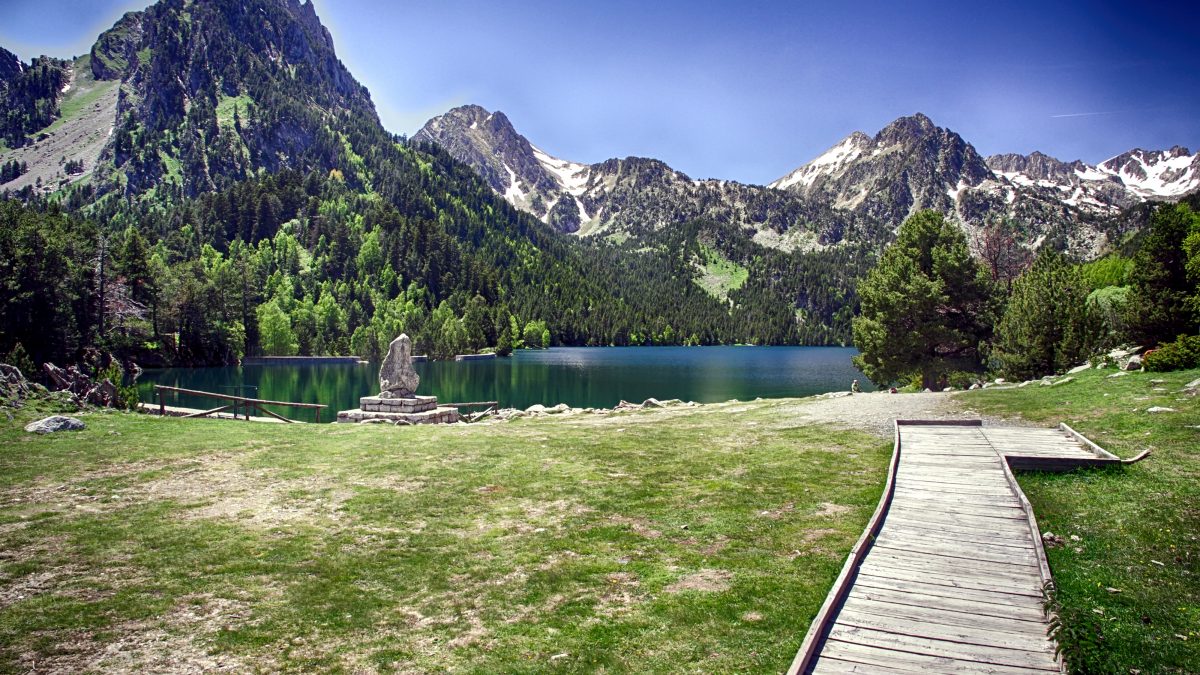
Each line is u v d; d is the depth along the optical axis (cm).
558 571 1005
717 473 1569
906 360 4141
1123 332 3044
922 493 1322
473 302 17825
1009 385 2789
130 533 1139
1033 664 698
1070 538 1086
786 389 7800
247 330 12519
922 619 803
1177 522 1093
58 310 6919
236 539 1124
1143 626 809
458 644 793
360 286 17088
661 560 1045
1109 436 1614
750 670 727
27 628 803
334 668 737
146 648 768
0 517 1198
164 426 2131
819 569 983
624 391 7569
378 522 1227
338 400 6097
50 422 1908
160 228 19112
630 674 725
